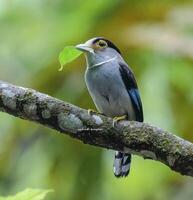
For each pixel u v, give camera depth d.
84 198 12.80
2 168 13.30
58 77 12.48
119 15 12.71
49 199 12.97
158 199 15.20
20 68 15.48
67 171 12.83
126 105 10.08
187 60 12.38
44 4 15.48
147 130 8.23
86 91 12.31
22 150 13.23
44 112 8.30
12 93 8.33
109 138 8.29
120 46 12.27
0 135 13.97
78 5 14.16
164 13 12.70
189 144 8.16
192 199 14.69
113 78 9.98
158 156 8.21
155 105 13.67
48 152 12.95
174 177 15.09
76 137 8.38
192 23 12.65
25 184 13.45
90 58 10.08
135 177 15.37
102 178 12.82
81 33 13.30
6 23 15.91
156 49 12.10
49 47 14.18
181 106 13.21
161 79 13.32
